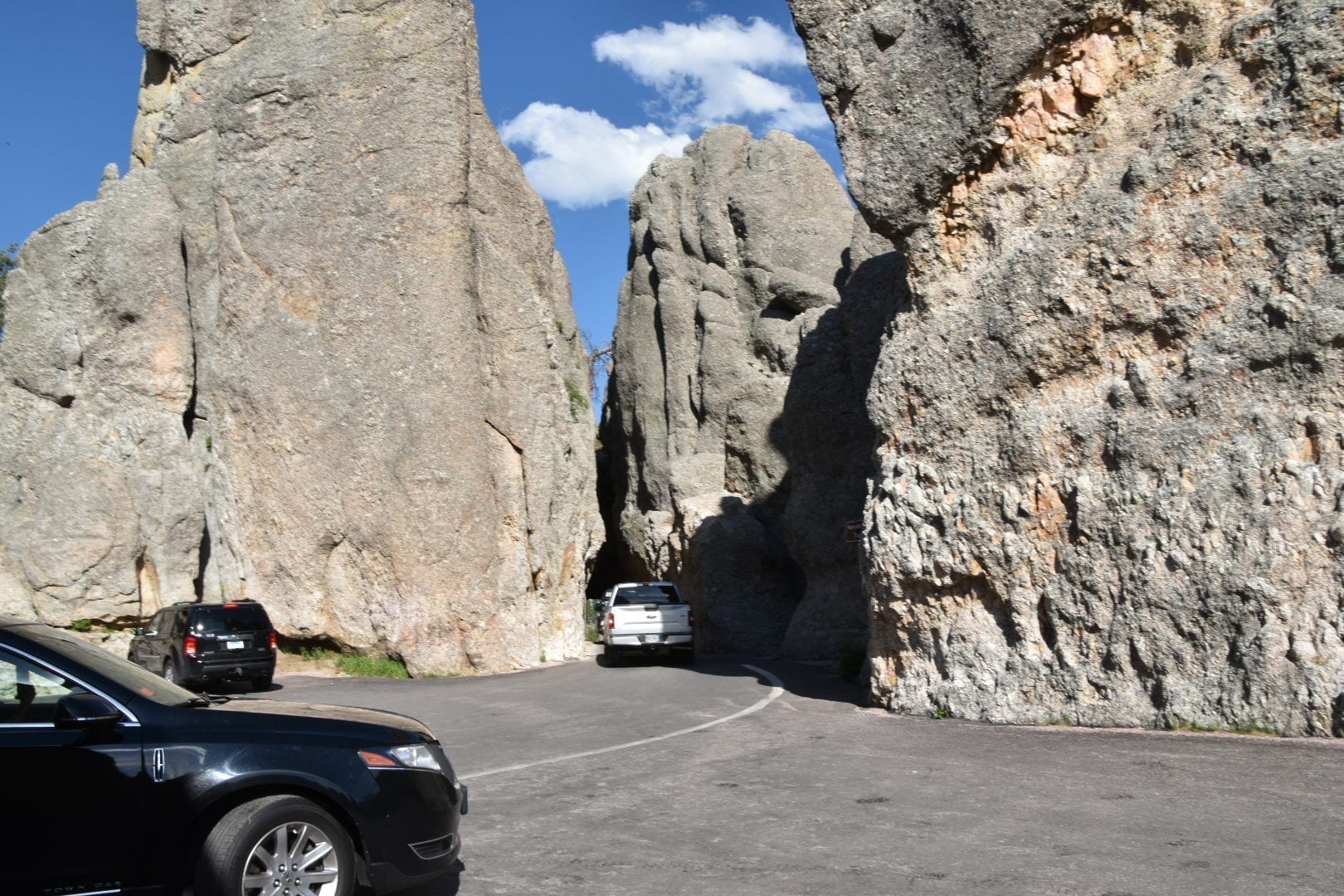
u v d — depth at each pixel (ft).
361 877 18.35
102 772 16.94
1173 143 39.32
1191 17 40.60
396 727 19.99
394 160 77.82
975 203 45.29
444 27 79.77
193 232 82.17
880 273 80.43
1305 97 36.68
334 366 76.69
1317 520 34.17
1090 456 39.86
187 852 17.25
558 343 88.43
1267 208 36.96
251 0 82.07
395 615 75.25
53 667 17.69
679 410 123.44
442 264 77.56
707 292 122.52
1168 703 36.06
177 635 65.26
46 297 79.97
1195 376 37.65
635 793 29.07
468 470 76.18
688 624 78.43
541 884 20.62
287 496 77.36
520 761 35.37
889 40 46.98
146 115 89.56
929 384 44.73
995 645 41.96
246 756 17.66
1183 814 24.17
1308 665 33.17
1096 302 40.45
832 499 84.48
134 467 77.77
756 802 27.32
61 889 16.61
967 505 42.80
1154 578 37.14
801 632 84.12
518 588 78.07
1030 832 23.21
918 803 26.50
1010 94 43.78
